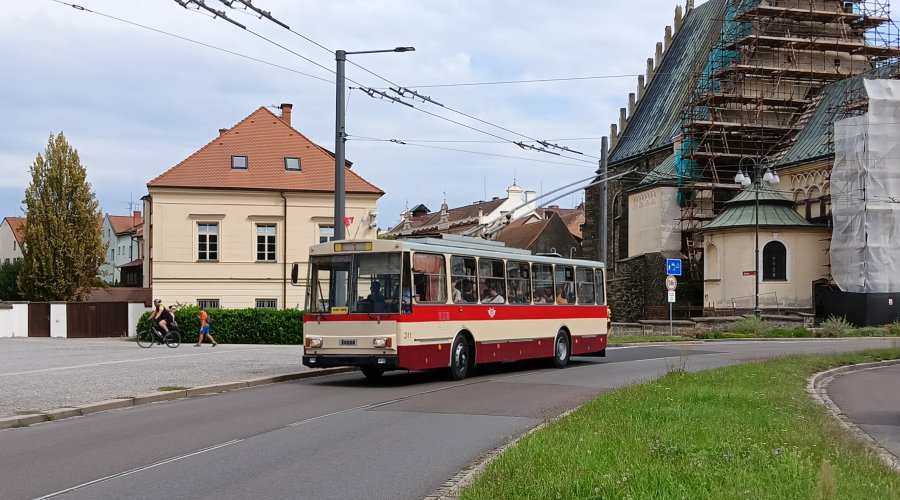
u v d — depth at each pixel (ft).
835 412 52.70
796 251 187.83
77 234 227.20
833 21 215.72
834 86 208.44
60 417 49.47
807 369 79.20
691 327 166.40
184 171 173.58
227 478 32.58
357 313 68.33
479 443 40.68
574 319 93.61
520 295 83.82
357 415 50.78
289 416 50.29
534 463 31.01
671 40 260.83
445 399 59.16
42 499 29.07
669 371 68.39
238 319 140.87
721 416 43.24
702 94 214.07
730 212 195.31
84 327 188.34
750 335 153.48
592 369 87.40
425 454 37.76
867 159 175.01
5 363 88.89
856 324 174.29
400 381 73.41
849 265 176.65
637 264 216.74
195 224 172.45
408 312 67.82
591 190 255.50
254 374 74.49
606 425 40.14
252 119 186.19
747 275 187.83
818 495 20.68
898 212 174.19
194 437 42.42
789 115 216.54
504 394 62.28
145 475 33.12
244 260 173.78
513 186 365.81
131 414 51.52
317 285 70.44
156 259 170.40
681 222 213.66
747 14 211.82
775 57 214.69
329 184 178.19
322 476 32.99
